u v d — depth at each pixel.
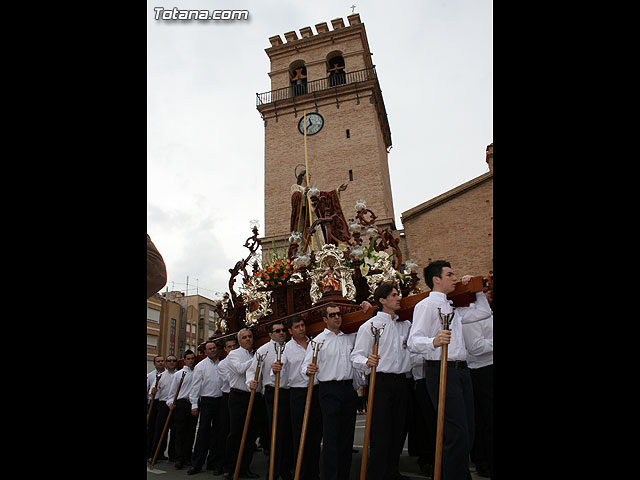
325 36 31.59
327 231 7.83
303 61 32.16
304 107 29.86
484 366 5.15
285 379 5.79
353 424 4.93
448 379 3.91
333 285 6.79
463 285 4.94
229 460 6.16
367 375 5.27
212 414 7.09
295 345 5.75
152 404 8.92
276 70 32.19
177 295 54.81
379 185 26.80
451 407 3.83
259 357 5.71
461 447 3.72
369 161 27.44
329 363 4.91
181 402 7.57
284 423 5.71
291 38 33.31
